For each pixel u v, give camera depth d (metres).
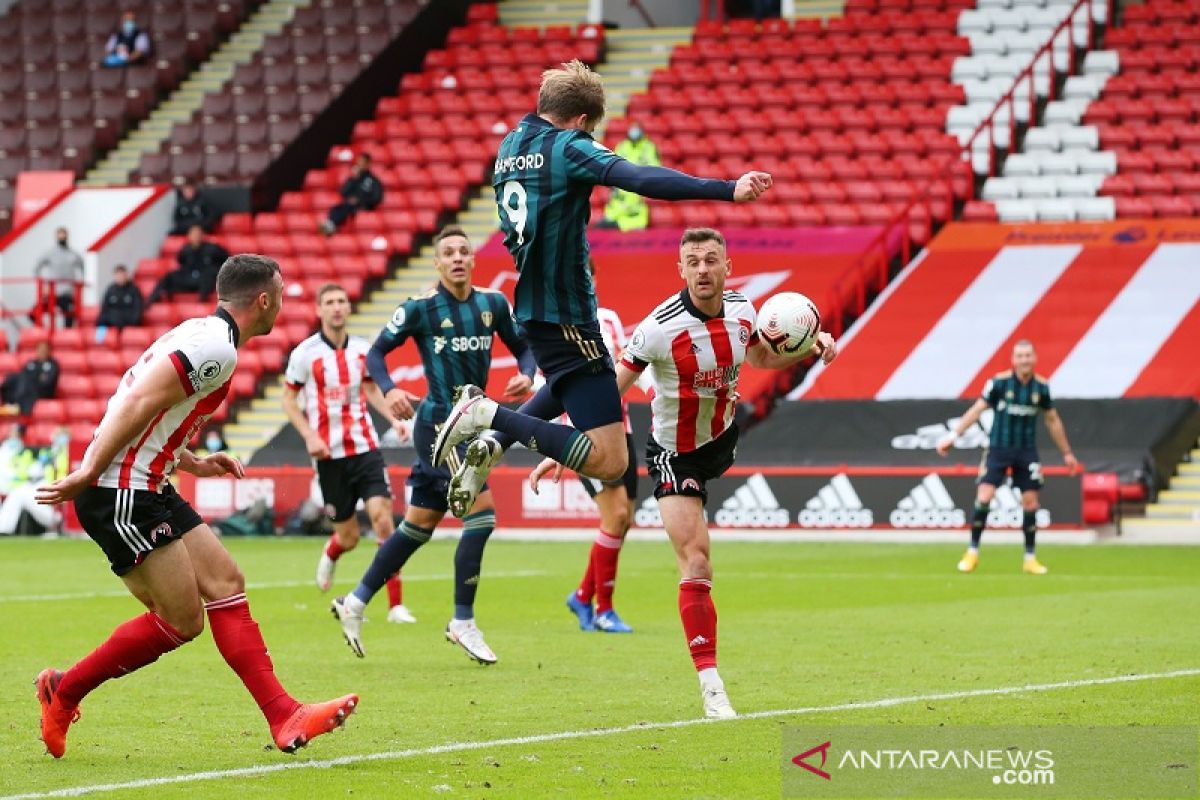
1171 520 71.12
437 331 33.66
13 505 78.12
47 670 22.00
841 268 89.81
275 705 21.52
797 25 110.88
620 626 37.91
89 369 90.81
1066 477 68.88
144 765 21.50
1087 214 93.69
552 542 70.19
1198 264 87.38
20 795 19.45
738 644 34.91
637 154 95.50
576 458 23.53
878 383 81.12
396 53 112.25
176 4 118.56
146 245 98.50
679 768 21.19
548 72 23.69
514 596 46.84
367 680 29.84
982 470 55.00
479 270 94.94
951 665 31.16
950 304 86.94
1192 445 75.31
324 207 102.00
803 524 72.50
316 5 114.88
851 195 96.62
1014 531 69.56
